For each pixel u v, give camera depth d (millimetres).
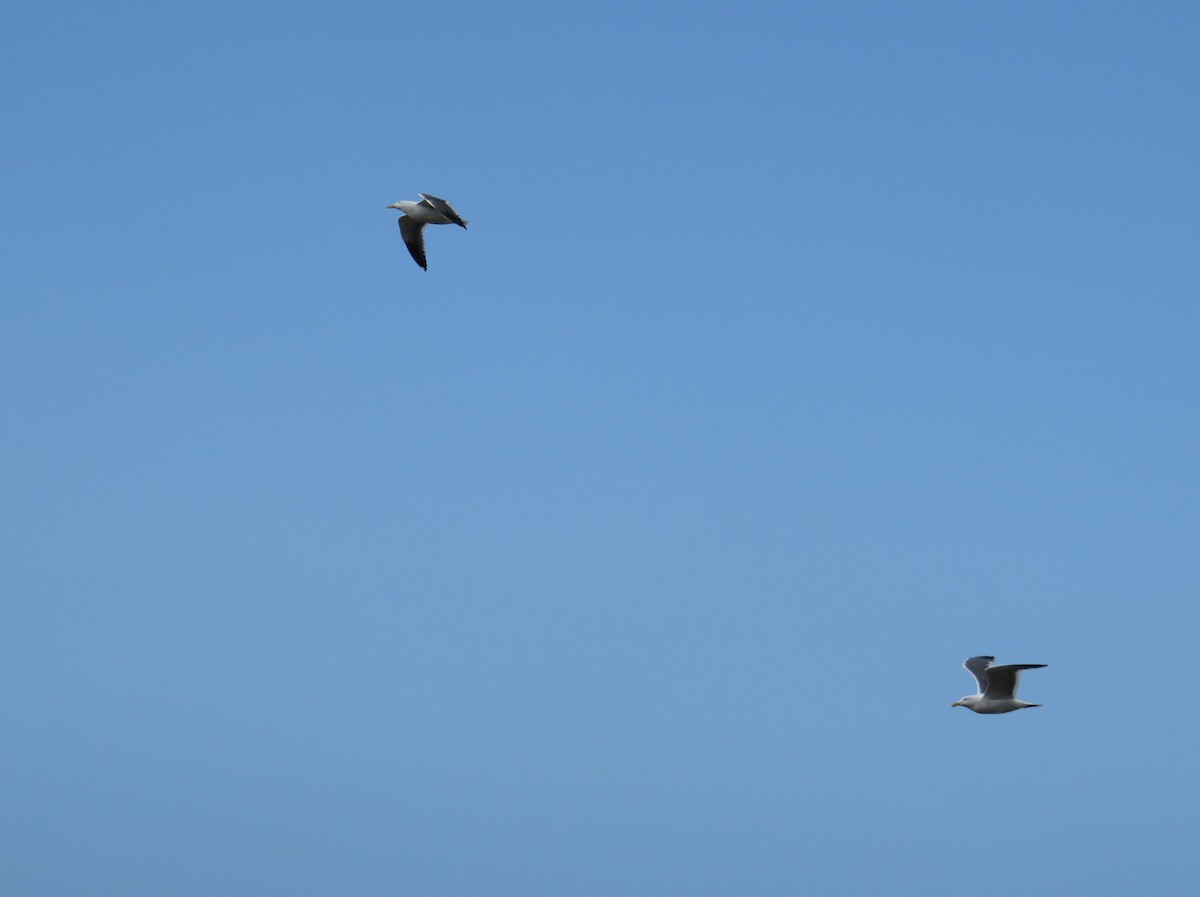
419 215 43750
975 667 39875
